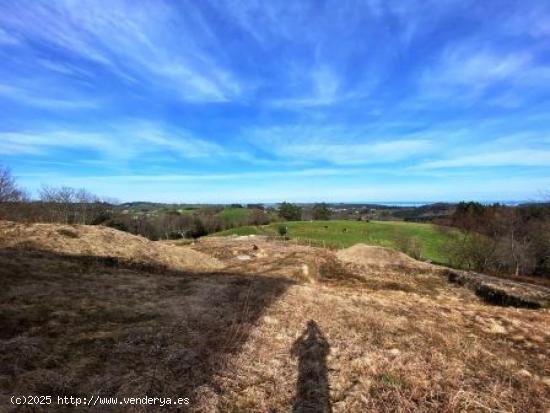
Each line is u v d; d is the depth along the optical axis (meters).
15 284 7.17
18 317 5.62
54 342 4.92
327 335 6.36
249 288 9.07
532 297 15.64
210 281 9.72
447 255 38.88
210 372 4.68
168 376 4.41
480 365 5.79
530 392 5.00
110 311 6.38
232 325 6.33
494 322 8.38
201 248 22.20
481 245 36.31
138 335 5.43
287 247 23.50
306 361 5.28
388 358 5.59
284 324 6.70
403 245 40.22
